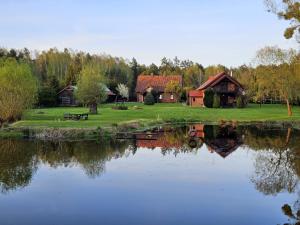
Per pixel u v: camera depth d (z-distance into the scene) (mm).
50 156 25531
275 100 85250
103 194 16734
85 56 140625
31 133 34688
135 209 14781
